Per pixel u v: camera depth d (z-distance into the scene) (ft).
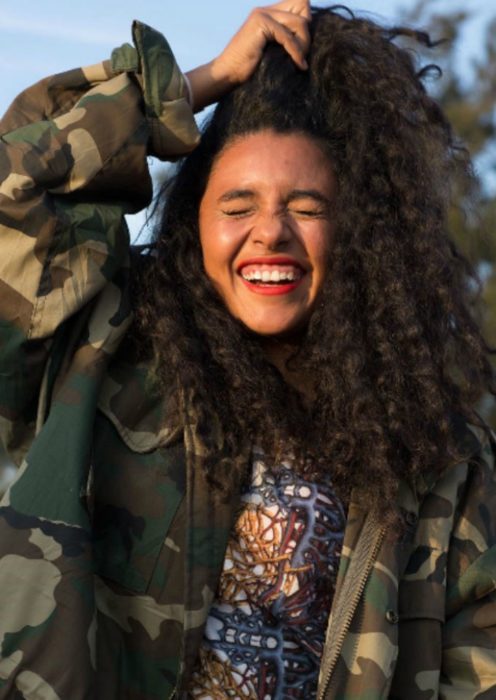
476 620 9.27
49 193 8.68
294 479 8.89
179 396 8.80
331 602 8.75
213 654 8.47
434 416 9.23
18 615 7.98
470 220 10.73
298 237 9.08
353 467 8.98
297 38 9.48
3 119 9.18
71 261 8.63
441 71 10.30
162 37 9.12
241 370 9.04
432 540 9.18
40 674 7.91
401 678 9.00
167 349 8.93
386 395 9.20
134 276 9.30
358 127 9.36
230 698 8.44
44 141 8.69
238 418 8.91
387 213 9.37
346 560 8.74
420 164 9.61
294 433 9.02
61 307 8.55
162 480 8.64
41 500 8.21
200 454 8.65
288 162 9.06
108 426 8.74
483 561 9.25
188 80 9.28
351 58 9.53
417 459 9.12
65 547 8.14
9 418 8.72
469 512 9.41
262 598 8.59
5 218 8.51
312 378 9.39
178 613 8.45
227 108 9.31
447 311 9.52
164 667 8.41
